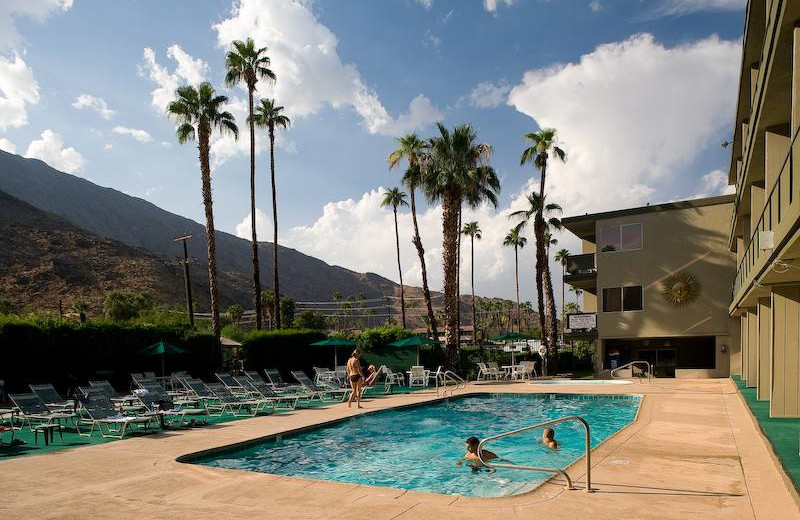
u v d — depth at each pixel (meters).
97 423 12.23
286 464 10.48
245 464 10.39
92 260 133.00
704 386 22.27
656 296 30.73
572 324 32.72
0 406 16.97
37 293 111.50
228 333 36.50
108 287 122.88
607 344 33.16
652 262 30.94
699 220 30.11
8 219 137.88
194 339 26.19
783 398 12.38
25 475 8.05
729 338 29.09
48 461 9.03
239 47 34.56
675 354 31.94
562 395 20.42
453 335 28.86
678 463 8.38
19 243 128.12
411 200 39.00
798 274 10.80
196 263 197.88
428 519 5.86
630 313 31.27
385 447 12.22
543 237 37.66
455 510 6.17
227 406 16.94
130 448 10.23
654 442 10.11
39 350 19.97
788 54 9.14
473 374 30.72
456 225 29.45
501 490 8.65
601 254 32.25
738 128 18.45
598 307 32.06
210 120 30.05
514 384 25.73
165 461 9.01
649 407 15.30
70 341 21.02
